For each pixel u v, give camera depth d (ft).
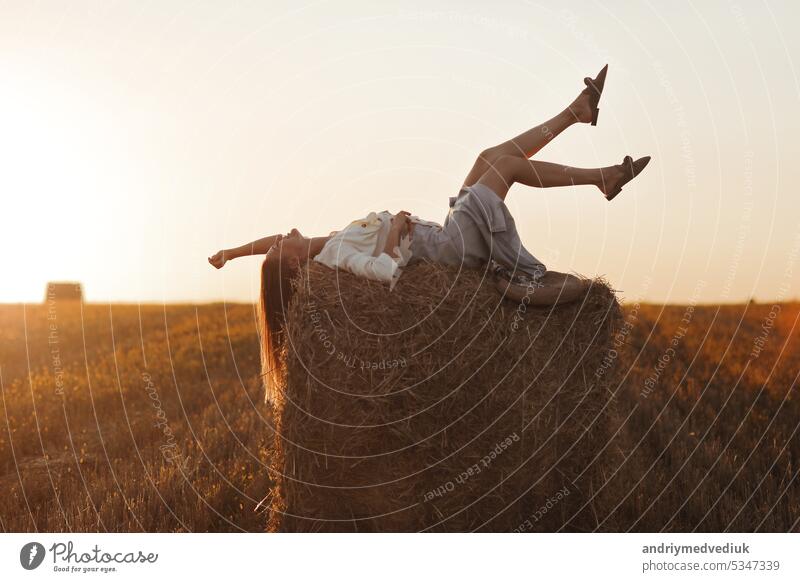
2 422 22.86
